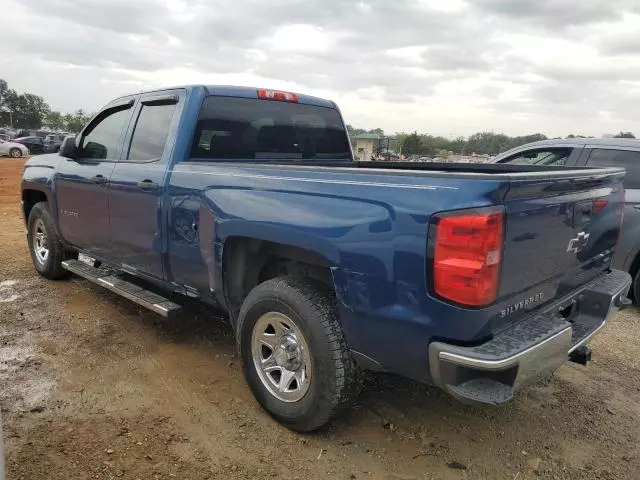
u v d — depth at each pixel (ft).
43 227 19.07
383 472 9.32
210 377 12.45
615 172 11.13
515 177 7.70
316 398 9.59
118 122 15.19
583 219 10.09
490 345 7.98
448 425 10.85
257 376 10.75
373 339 8.78
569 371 13.64
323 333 9.37
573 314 10.89
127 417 10.62
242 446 9.87
